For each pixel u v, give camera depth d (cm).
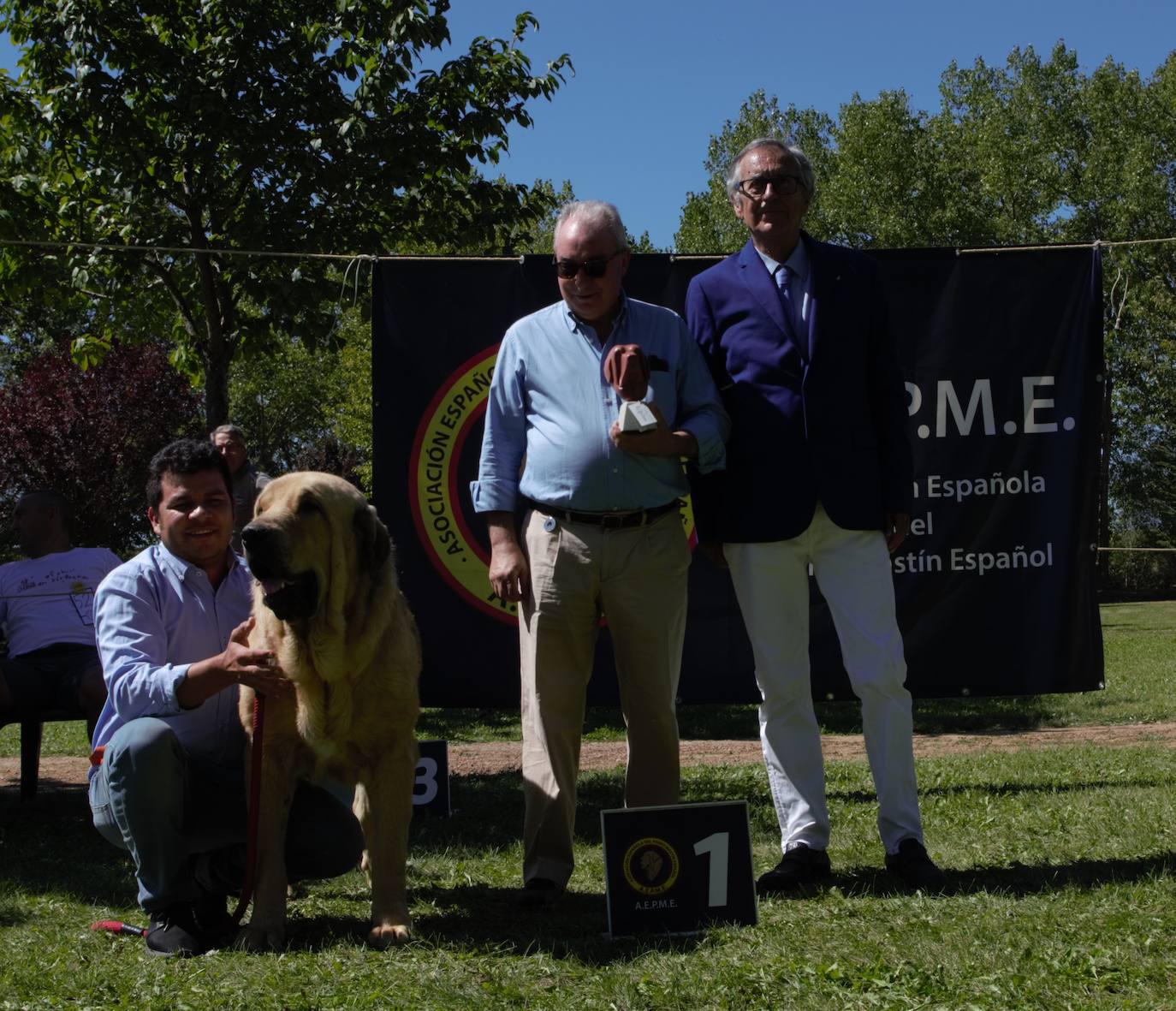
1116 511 3575
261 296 951
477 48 1003
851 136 3291
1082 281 621
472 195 1041
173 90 936
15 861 474
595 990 281
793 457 393
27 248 1005
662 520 384
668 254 625
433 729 961
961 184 3466
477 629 623
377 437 625
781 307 402
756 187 400
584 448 376
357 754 347
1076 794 550
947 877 385
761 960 298
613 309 394
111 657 340
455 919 363
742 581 404
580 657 390
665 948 322
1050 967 275
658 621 383
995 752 752
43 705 595
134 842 323
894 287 627
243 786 359
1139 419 3281
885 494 406
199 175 961
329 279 963
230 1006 270
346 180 948
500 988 280
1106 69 3381
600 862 440
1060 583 621
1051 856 411
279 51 944
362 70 980
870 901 355
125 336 1222
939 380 626
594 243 377
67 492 1576
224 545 368
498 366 402
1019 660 623
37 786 659
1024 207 3369
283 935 332
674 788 394
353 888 414
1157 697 1039
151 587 355
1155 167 3241
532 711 390
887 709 395
